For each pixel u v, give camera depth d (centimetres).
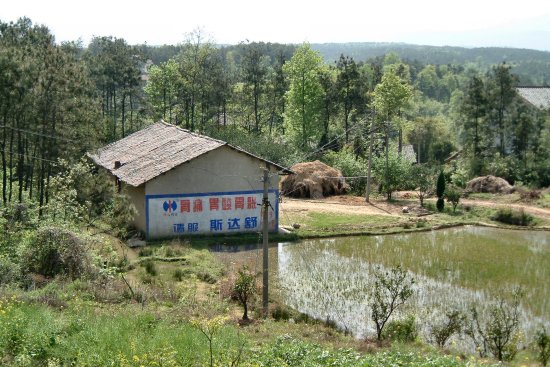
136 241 3141
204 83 6344
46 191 3344
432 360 1237
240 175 3378
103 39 7375
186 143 3509
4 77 3225
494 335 1711
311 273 2738
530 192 4719
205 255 2894
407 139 8244
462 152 6538
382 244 3388
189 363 1149
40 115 3319
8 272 2055
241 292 1992
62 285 1988
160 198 3231
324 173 4844
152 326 1441
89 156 3916
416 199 4747
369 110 6197
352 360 1247
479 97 5944
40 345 1191
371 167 4894
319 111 6297
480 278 2697
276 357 1254
